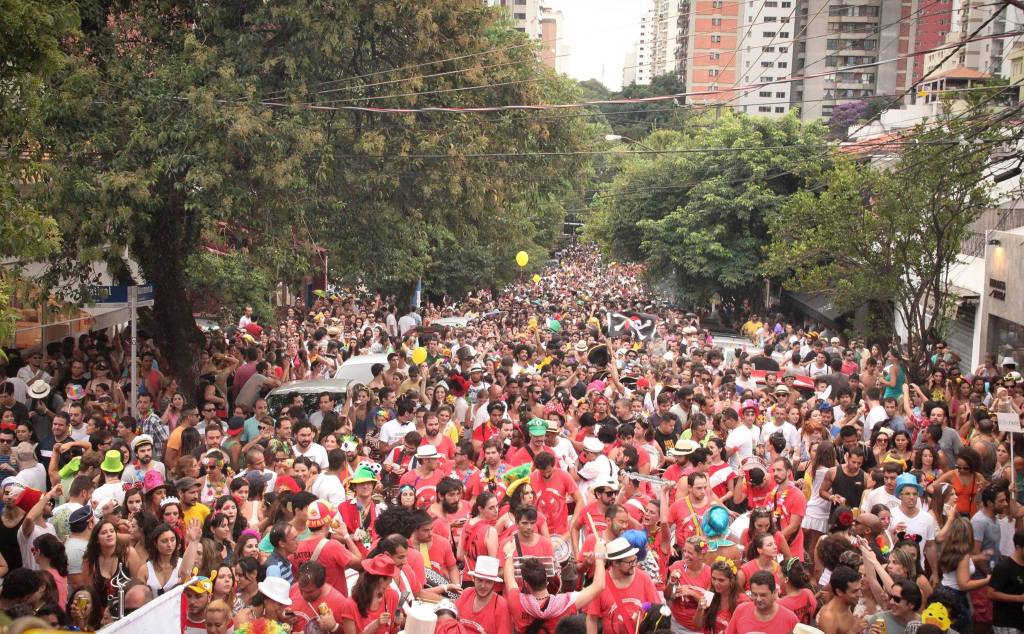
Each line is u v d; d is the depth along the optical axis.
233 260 28.47
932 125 25.61
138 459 11.28
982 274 30.09
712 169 42.91
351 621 7.71
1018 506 10.69
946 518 11.45
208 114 16.19
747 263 41.69
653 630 7.86
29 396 15.21
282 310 35.59
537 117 20.88
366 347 24.56
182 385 19.20
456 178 18.91
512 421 12.95
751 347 26.81
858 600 9.01
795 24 131.00
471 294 52.03
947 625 7.79
